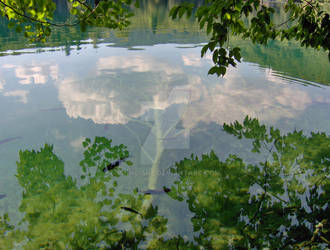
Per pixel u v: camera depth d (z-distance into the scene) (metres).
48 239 2.35
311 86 6.23
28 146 3.90
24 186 3.09
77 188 3.05
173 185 3.07
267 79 6.80
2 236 2.37
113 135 4.25
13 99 5.58
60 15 18.77
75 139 4.13
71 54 9.45
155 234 2.39
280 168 3.32
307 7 3.09
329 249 2.15
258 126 4.39
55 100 5.59
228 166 3.39
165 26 15.77
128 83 6.57
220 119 4.67
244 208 2.70
